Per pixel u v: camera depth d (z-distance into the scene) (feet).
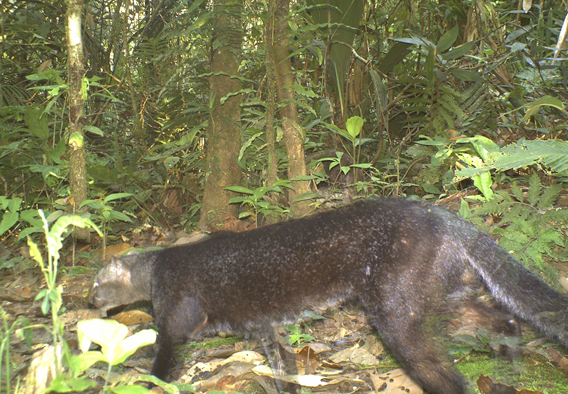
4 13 21.08
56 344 6.00
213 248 9.59
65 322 11.56
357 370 9.55
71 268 14.02
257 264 9.16
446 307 8.97
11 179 17.84
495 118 20.10
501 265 8.57
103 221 14.16
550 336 8.29
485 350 9.57
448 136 17.33
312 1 16.78
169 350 9.41
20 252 15.67
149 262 9.98
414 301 8.23
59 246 5.96
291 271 8.95
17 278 14.03
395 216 8.64
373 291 8.46
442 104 17.42
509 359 9.25
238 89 16.28
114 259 10.11
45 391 5.50
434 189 15.81
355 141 16.37
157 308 9.58
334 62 17.63
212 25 15.40
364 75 19.77
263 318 9.27
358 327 11.21
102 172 16.46
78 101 13.75
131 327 11.43
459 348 9.68
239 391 9.14
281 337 9.96
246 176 17.51
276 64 14.35
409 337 8.17
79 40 13.55
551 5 24.40
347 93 19.77
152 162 18.93
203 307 9.46
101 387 8.64
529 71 21.75
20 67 22.35
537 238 11.35
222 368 9.61
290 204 15.10
